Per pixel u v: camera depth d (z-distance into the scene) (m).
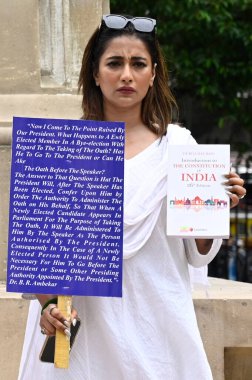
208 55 12.38
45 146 3.60
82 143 3.59
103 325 3.65
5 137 5.64
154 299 3.68
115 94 3.78
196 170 3.63
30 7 5.95
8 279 3.59
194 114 14.56
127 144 3.80
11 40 5.95
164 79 3.93
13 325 4.92
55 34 6.04
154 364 3.67
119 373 3.67
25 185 3.59
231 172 3.63
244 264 11.71
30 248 3.59
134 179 3.68
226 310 4.98
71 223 3.59
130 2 12.18
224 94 12.89
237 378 5.12
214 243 3.74
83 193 3.59
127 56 3.77
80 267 3.58
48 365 3.73
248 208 13.32
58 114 5.88
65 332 3.55
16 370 4.91
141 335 3.67
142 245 3.64
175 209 3.62
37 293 3.59
